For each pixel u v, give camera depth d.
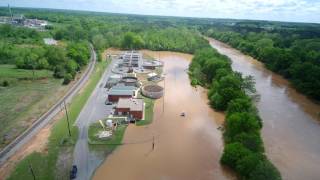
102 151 80.25
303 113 113.88
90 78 150.12
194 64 168.12
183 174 71.81
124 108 101.56
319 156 82.56
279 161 79.19
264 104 122.38
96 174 70.38
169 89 138.62
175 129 95.69
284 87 148.12
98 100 117.38
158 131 93.62
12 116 100.38
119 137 88.00
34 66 163.00
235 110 94.25
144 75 160.75
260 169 63.03
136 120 100.25
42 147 80.69
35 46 196.25
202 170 73.69
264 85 150.75
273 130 97.75
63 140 83.75
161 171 72.75
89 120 98.19
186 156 79.94
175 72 172.62
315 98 129.62
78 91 128.62
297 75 151.00
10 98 118.12
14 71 157.12
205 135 92.62
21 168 70.81
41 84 138.62
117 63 186.88
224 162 75.19
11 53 174.50
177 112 110.00
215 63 145.12
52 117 100.19
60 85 137.25
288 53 177.88
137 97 122.94
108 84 136.00
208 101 123.50
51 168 71.44
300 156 82.12
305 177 72.81
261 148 78.25
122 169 72.88
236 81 118.06
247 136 77.75
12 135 86.81
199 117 106.25
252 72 177.75
